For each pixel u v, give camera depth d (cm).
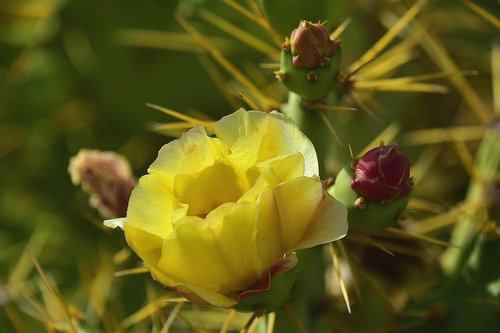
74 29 81
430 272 68
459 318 64
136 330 71
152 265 52
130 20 80
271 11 60
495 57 76
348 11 70
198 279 52
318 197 52
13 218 86
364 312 68
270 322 58
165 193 52
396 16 79
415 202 70
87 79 83
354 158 56
